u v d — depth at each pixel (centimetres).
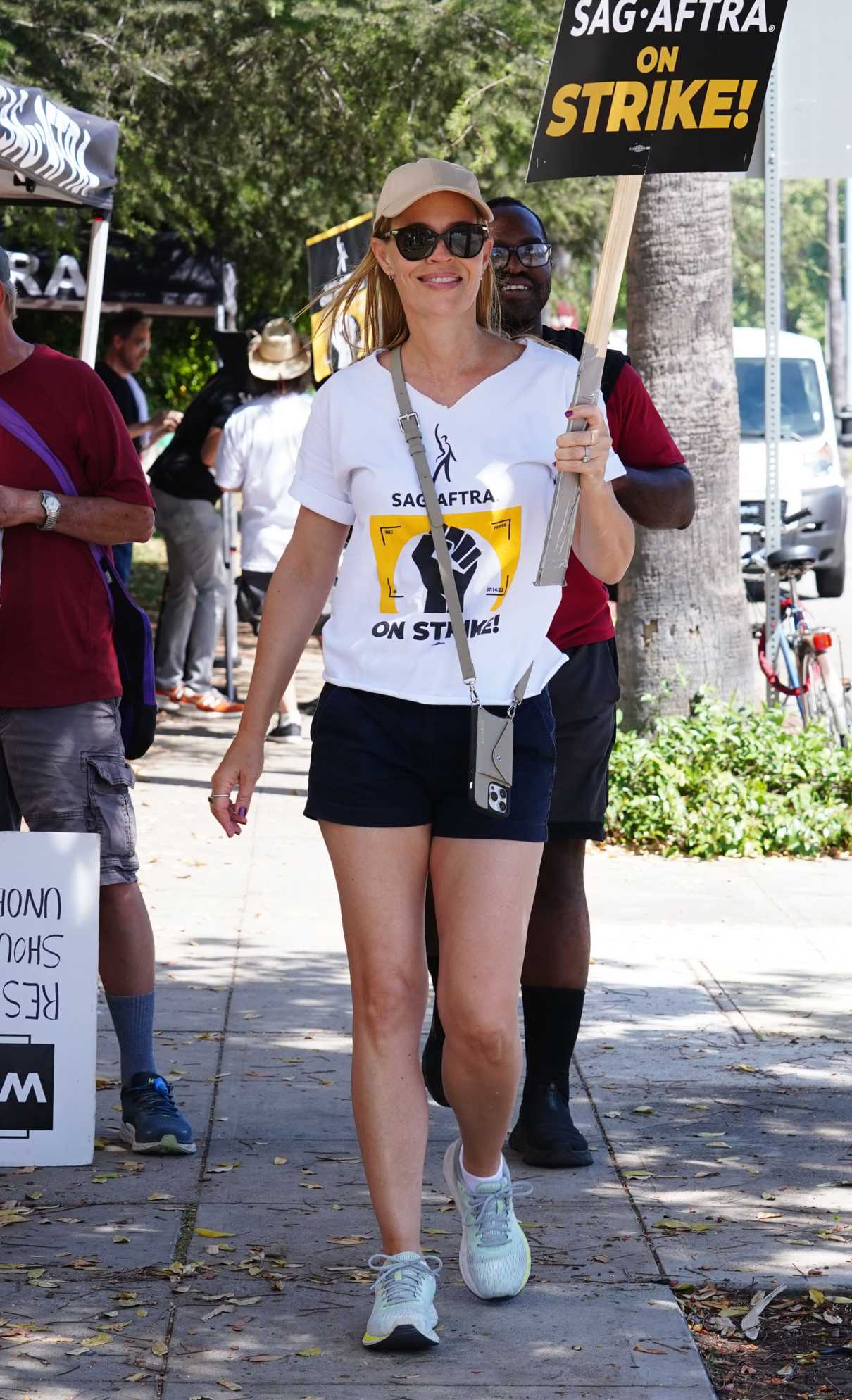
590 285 2403
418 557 401
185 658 1439
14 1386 387
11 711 534
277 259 2133
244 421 1269
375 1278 445
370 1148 409
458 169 399
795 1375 399
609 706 523
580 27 411
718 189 1140
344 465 408
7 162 712
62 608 529
